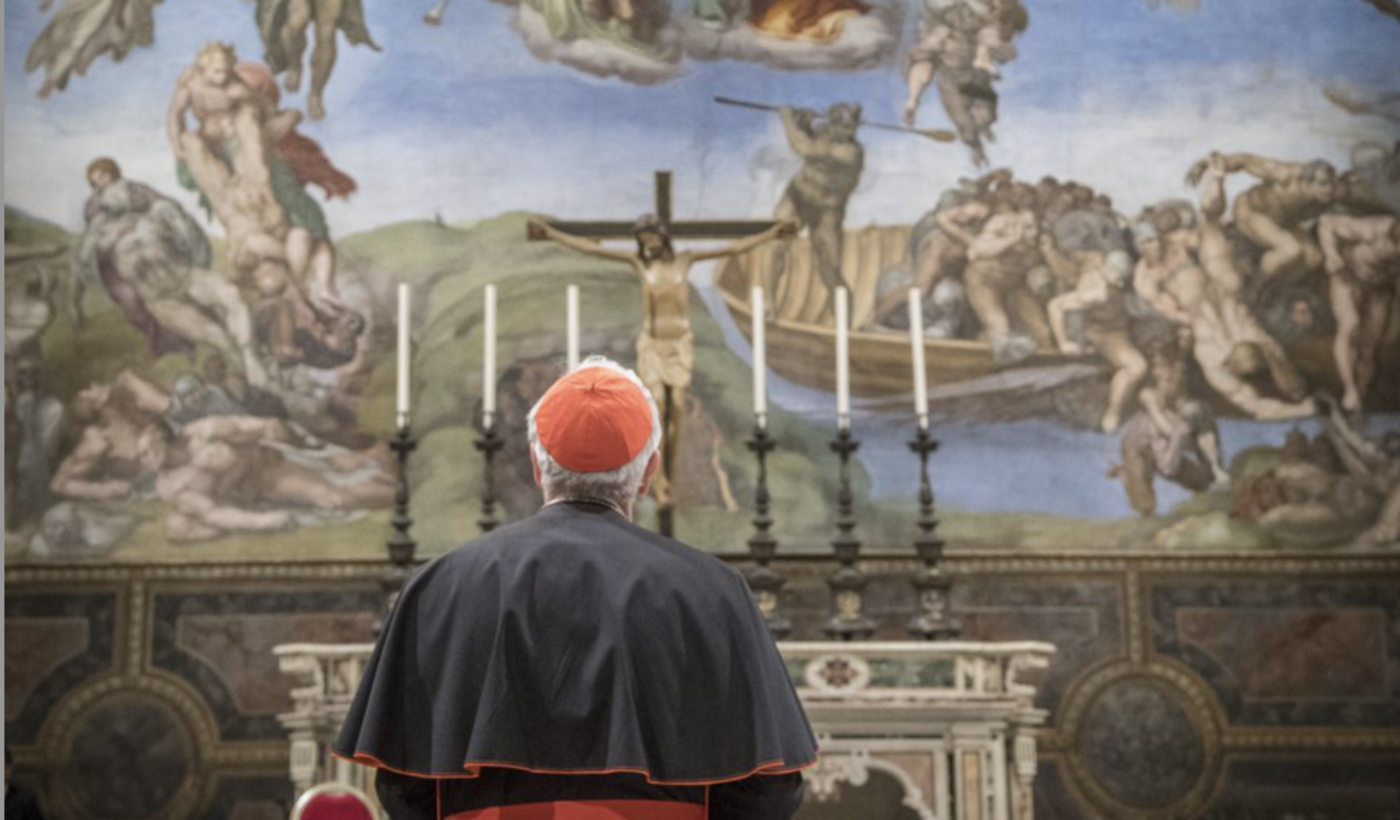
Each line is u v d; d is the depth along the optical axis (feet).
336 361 23.02
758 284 23.35
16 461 22.36
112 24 23.73
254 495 22.52
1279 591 22.44
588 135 23.82
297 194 23.47
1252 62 24.03
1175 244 23.50
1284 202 23.59
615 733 6.45
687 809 6.75
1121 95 23.95
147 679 21.97
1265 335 23.20
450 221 23.50
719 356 23.08
